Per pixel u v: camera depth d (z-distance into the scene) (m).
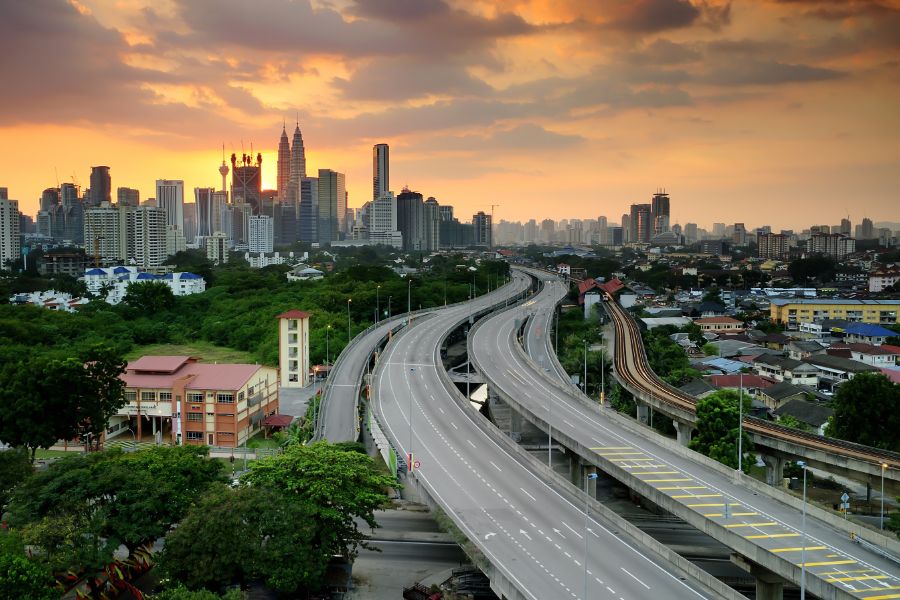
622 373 190.00
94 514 84.69
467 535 86.31
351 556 90.38
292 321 196.50
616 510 122.19
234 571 79.19
